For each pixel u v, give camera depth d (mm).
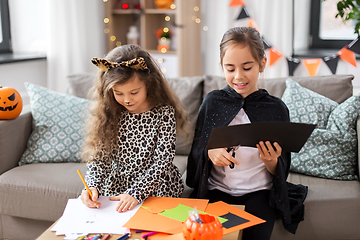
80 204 1138
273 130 1088
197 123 1414
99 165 1324
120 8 3623
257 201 1271
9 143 1672
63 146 1748
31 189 1523
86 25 3121
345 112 1613
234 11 3131
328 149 1590
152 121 1332
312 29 3145
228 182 1322
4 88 1706
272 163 1243
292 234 1370
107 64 1198
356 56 2652
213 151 1261
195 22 3260
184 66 3227
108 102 1314
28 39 3035
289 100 1740
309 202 1387
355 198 1398
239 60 1178
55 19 2938
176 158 1819
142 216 1056
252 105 1339
